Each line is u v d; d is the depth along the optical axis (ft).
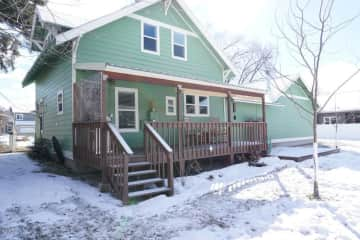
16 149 47.11
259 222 12.43
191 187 19.76
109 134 18.95
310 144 55.01
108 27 27.40
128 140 28.04
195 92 33.45
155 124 21.79
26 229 11.93
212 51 38.47
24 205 14.83
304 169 25.30
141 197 17.31
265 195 16.99
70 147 25.63
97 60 26.27
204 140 29.04
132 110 28.66
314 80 17.08
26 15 20.16
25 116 125.59
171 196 17.49
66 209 14.48
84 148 21.83
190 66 35.40
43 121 38.65
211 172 24.27
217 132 29.22
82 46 25.30
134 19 29.81
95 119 20.10
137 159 20.52
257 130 32.22
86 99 22.18
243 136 31.32
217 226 12.03
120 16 27.55
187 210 14.33
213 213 13.80
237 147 29.27
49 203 15.33
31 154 36.70
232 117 40.81
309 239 10.57
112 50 27.58
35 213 13.79
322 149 38.93
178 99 25.20
